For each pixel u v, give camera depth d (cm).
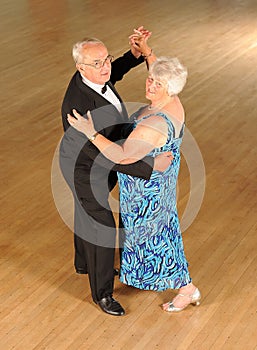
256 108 732
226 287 469
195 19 1037
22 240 521
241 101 749
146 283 439
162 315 445
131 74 821
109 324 438
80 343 423
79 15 1056
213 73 827
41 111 730
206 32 976
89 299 460
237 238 520
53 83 802
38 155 642
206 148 650
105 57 395
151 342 423
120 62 465
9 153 645
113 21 1026
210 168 617
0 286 473
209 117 712
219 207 559
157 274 434
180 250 438
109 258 438
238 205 562
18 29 998
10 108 738
